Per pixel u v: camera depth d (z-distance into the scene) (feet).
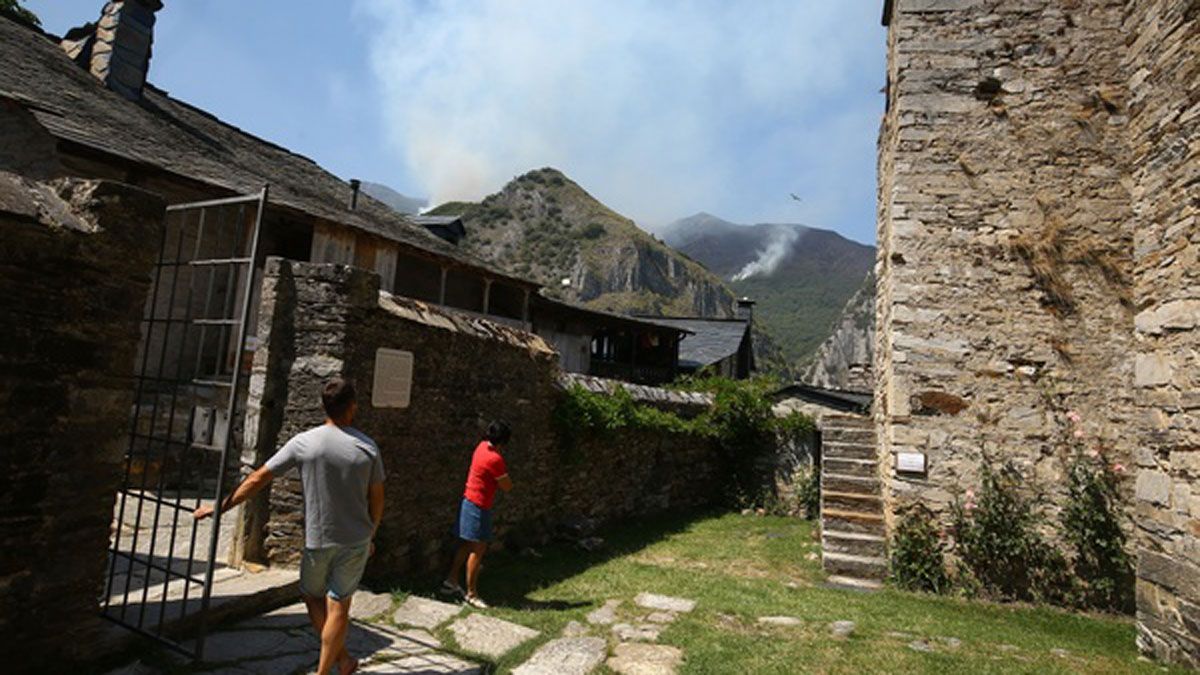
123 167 24.98
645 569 22.72
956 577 22.07
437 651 12.95
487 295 46.75
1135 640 17.37
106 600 12.34
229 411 11.39
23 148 26.43
